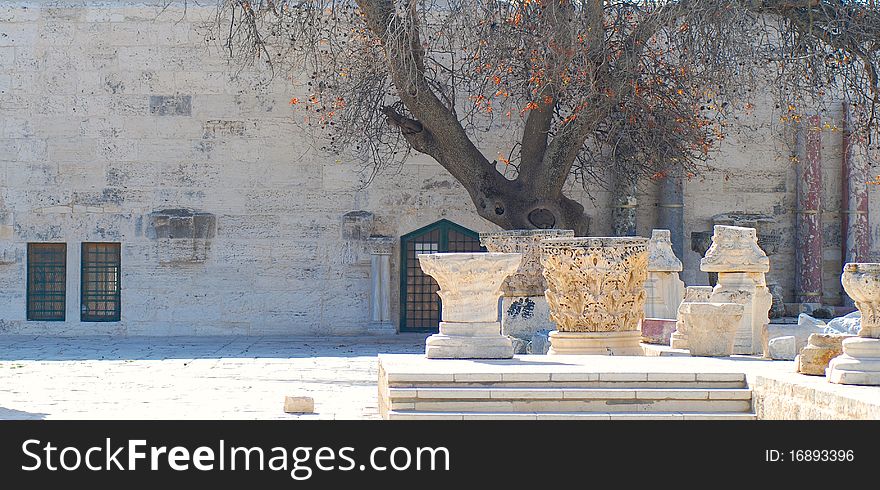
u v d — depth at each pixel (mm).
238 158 27359
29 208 27078
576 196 27797
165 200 27312
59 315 27266
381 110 24859
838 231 28516
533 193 23578
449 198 27672
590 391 11164
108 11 27219
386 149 27500
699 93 22609
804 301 27859
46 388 15844
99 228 27141
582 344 15031
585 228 25016
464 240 27781
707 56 21172
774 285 27359
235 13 27250
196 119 27312
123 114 27219
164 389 15758
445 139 23766
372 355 22156
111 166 27203
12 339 26047
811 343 10969
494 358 12953
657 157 24703
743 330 15281
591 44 21641
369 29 23891
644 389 11242
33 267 27266
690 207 28016
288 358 21391
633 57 21828
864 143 24438
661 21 21641
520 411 11117
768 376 10812
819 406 9719
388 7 22766
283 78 27344
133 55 27250
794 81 22688
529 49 21812
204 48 27344
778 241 28188
